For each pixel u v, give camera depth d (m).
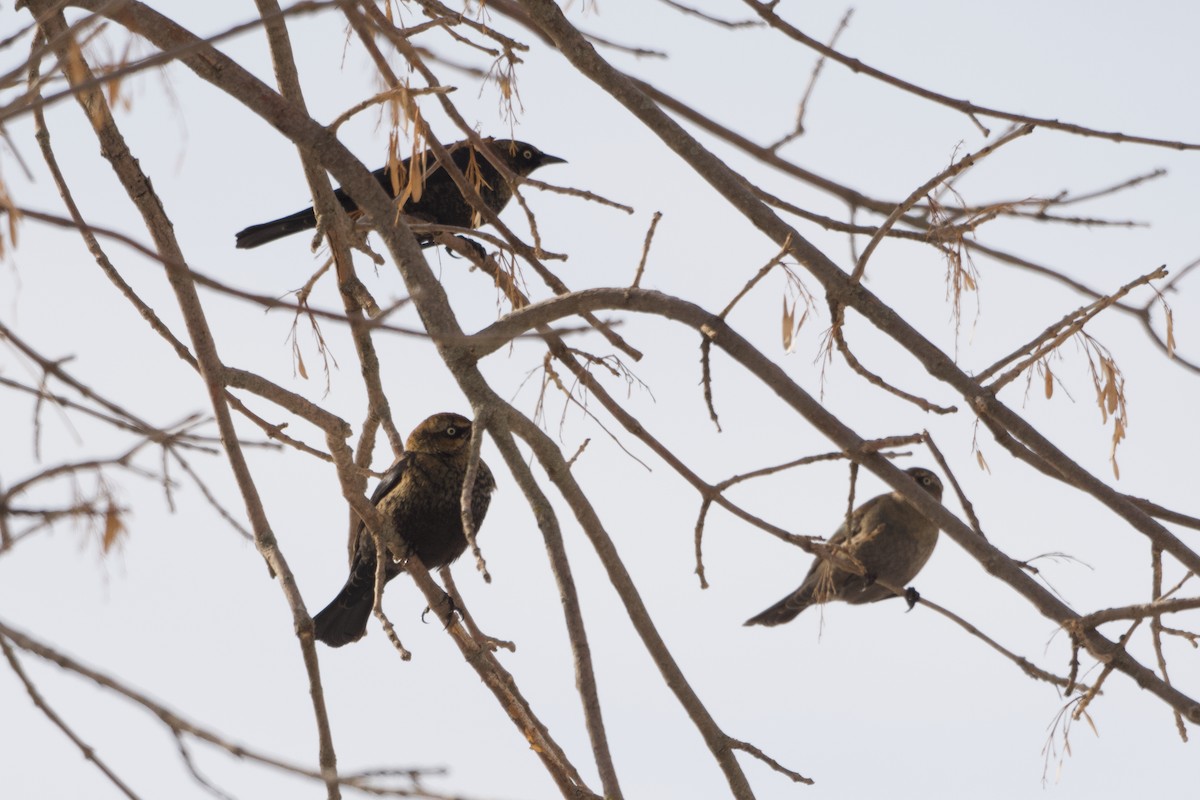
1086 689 9.51
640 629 10.16
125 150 10.03
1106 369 9.81
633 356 10.69
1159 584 9.91
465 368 9.82
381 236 10.04
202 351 9.85
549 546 9.90
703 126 12.15
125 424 6.36
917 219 11.68
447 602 10.63
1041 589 9.60
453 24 9.90
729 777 10.11
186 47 5.26
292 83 10.38
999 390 9.94
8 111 5.08
